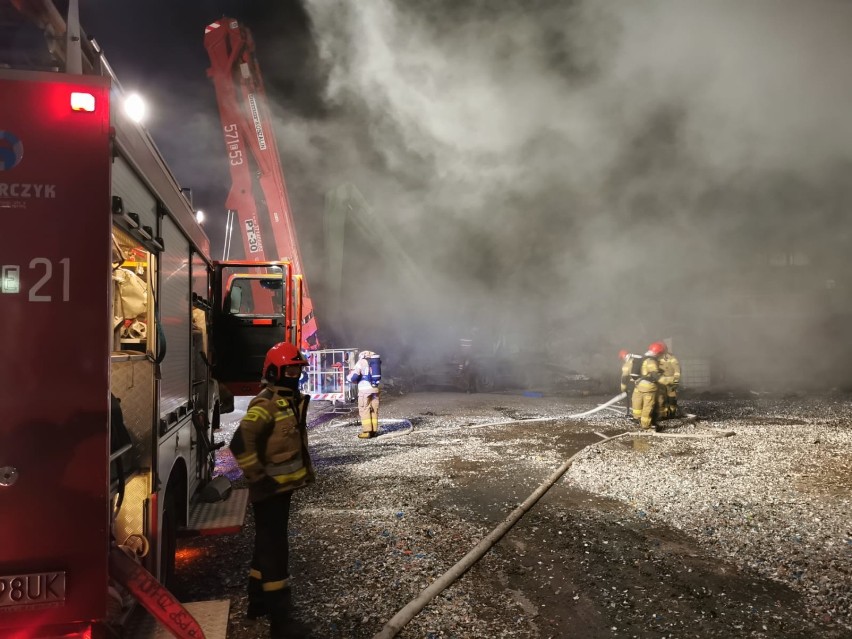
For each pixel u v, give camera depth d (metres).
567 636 3.22
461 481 6.79
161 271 3.20
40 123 2.08
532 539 4.78
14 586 2.00
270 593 3.13
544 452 8.53
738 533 4.83
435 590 3.71
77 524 2.05
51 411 2.04
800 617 3.39
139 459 2.99
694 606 3.56
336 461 8.10
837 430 10.10
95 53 2.68
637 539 4.75
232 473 7.62
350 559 4.34
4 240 2.03
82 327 2.07
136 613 2.88
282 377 3.37
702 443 8.99
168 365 3.41
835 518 5.15
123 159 2.39
